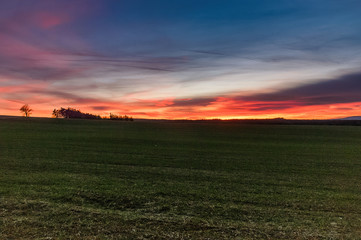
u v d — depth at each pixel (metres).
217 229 5.78
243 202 7.86
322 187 10.05
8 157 15.27
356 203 7.96
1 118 60.78
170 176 11.42
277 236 5.52
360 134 39.94
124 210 6.91
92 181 9.99
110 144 23.92
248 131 44.22
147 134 36.41
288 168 14.12
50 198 7.64
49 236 5.28
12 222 5.85
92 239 5.19
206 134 38.09
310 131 44.72
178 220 6.23
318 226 6.11
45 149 19.36
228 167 14.04
